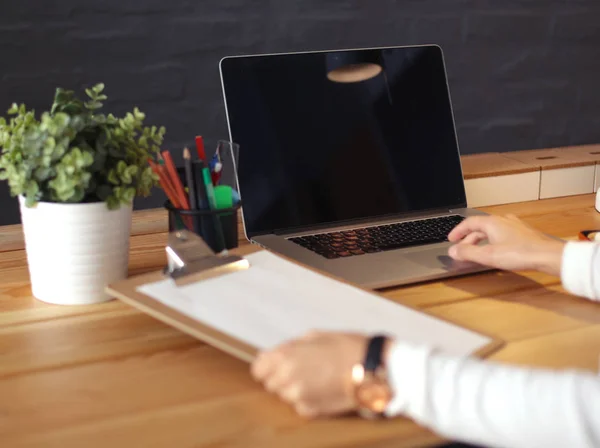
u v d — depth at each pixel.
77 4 1.95
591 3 2.28
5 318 0.94
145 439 0.67
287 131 1.28
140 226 1.32
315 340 0.72
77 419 0.71
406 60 1.39
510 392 0.65
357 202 1.31
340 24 2.12
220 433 0.68
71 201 0.94
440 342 0.81
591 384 0.65
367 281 1.01
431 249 1.16
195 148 1.06
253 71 1.26
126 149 0.98
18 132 0.95
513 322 0.92
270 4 2.07
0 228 1.30
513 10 2.22
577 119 2.37
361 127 1.33
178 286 0.92
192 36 2.04
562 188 1.55
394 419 0.70
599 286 0.95
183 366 0.81
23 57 1.95
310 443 0.66
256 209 1.23
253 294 0.90
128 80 2.03
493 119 2.29
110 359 0.83
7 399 0.74
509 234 1.08
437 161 1.39
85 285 0.97
